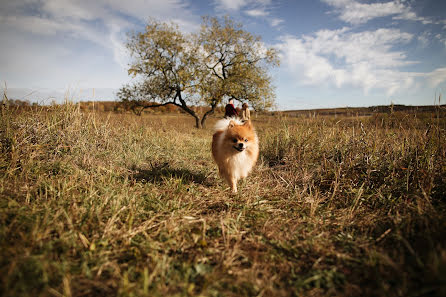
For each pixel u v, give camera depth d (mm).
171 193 3752
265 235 2682
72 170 4023
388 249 2309
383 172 3891
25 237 2080
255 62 23719
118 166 4902
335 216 3121
